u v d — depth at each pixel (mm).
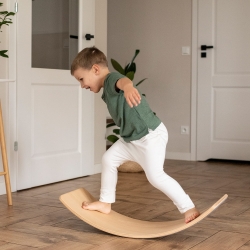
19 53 3367
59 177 3822
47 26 3682
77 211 2373
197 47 5176
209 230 2379
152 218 2658
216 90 5117
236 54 4992
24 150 3449
